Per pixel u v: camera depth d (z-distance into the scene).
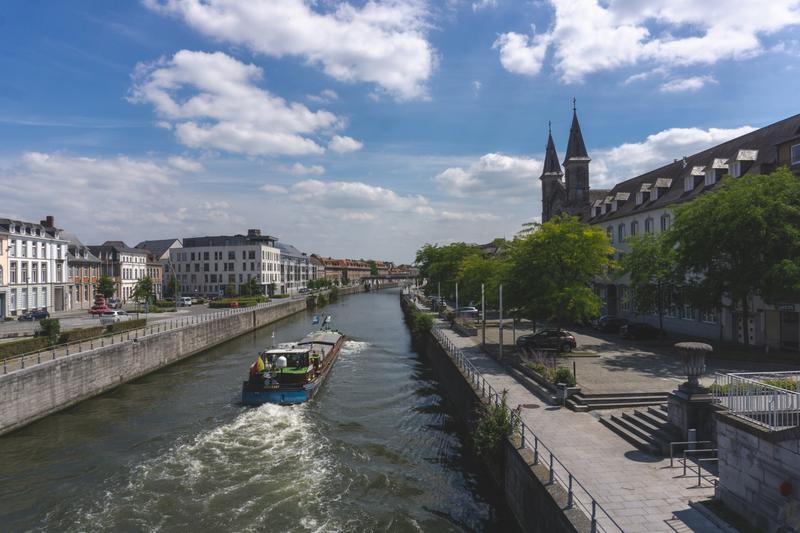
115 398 26.95
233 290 90.62
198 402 25.98
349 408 25.06
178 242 121.62
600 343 31.62
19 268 55.22
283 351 26.86
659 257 30.55
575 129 59.53
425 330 41.25
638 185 47.91
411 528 13.55
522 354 26.22
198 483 16.28
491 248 92.12
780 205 21.92
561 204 62.41
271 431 21.23
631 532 9.23
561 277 28.09
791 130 29.97
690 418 13.00
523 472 12.66
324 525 13.69
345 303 113.38
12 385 21.27
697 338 33.06
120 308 69.31
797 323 26.20
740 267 22.97
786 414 9.58
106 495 15.50
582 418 16.56
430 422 22.91
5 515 14.38
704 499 10.47
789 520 8.28
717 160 33.59
